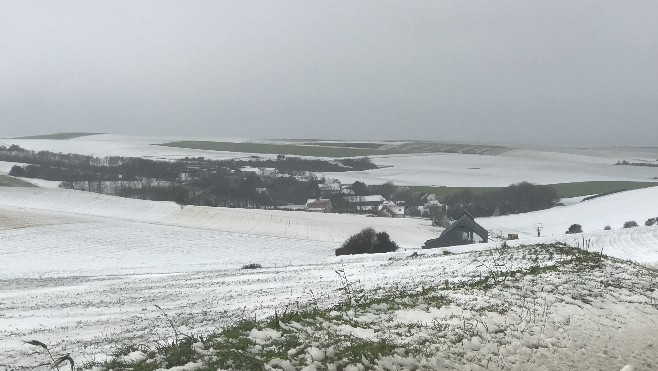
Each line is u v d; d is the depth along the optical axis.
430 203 134.75
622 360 12.98
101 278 46.88
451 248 52.56
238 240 79.12
